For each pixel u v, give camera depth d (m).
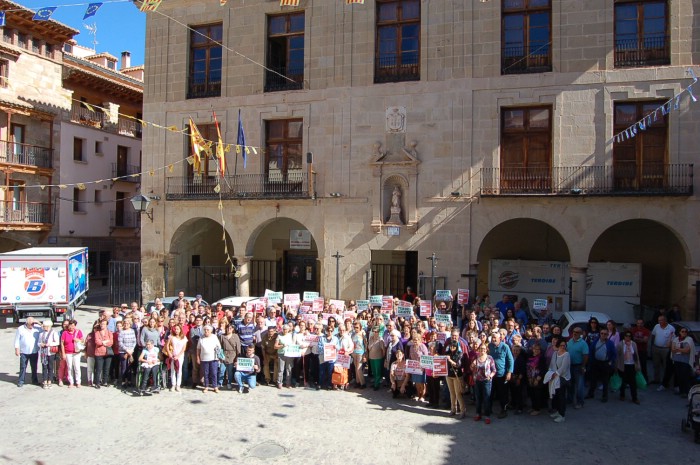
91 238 32.84
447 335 12.18
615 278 19.05
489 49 18.66
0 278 19.97
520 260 20.23
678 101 17.08
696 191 16.89
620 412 11.45
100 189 33.56
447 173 18.95
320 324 13.40
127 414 11.20
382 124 19.66
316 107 20.47
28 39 28.84
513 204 18.31
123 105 35.56
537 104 18.33
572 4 18.02
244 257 21.34
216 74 22.33
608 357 12.13
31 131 29.05
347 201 19.98
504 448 9.54
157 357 12.64
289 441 9.80
